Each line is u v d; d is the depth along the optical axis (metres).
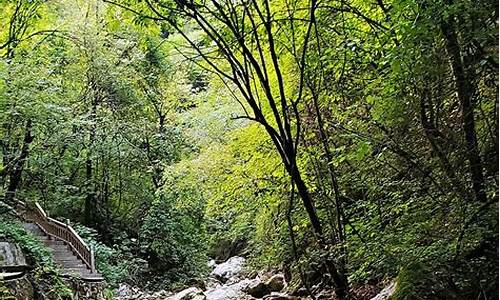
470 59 4.37
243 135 9.55
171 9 4.91
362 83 6.24
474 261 4.20
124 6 5.31
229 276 18.98
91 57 19.28
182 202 16.03
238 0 5.70
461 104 4.45
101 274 14.30
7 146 15.20
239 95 11.91
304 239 8.15
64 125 16.44
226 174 10.60
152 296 16.55
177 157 19.80
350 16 6.38
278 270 14.56
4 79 13.07
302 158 7.15
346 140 6.73
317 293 9.19
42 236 15.77
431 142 4.77
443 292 4.33
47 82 14.91
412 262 4.49
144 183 20.73
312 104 7.37
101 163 20.55
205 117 14.11
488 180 4.39
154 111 21.53
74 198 19.45
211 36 4.91
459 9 3.85
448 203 4.66
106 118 19.30
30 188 18.14
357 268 5.91
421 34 4.08
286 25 6.27
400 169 5.59
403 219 5.09
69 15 19.03
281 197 8.64
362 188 6.44
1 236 11.62
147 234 19.59
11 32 12.05
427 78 4.71
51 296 9.48
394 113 5.15
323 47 6.40
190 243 19.94
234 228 13.54
